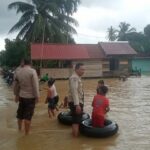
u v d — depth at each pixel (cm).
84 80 3559
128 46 4269
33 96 955
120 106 1549
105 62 4041
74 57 3916
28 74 939
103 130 943
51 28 4225
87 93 2164
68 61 3972
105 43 4269
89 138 944
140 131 1030
